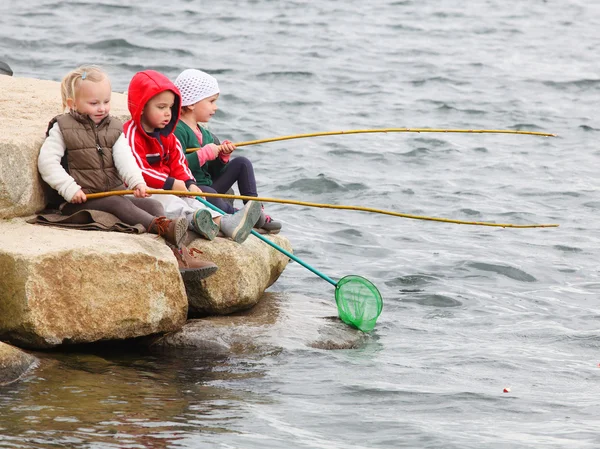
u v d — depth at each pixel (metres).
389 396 15.82
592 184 33.78
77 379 15.55
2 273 16.47
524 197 31.97
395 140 38.53
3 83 23.50
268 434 13.91
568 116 43.97
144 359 17.03
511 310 21.59
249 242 20.20
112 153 18.42
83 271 16.78
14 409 14.01
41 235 17.36
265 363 17.11
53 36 50.31
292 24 58.94
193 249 18.88
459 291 22.78
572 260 25.77
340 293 19.58
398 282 23.38
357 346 18.56
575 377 17.25
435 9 67.31
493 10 68.44
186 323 18.27
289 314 19.58
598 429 14.60
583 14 69.12
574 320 21.00
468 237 27.50
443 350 18.53
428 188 32.47
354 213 29.48
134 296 17.23
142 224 18.31
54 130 18.17
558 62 54.78
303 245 25.95
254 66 48.28
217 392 15.57
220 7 61.41
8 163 17.81
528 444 13.92
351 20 61.66
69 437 13.15
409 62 52.38
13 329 16.45
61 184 17.91
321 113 41.44
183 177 19.61
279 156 35.25
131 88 18.94
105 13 56.78
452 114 43.09
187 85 20.97
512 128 41.59
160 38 52.22
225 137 37.03
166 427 13.84
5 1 57.66
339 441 13.86
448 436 14.16
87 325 16.81
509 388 16.47
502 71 51.88
